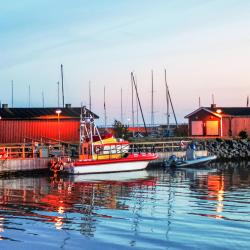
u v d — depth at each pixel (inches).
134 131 3208.7
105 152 1731.1
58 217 904.9
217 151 2383.1
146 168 1911.9
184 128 3048.7
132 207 1008.2
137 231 804.0
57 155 1724.9
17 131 2174.0
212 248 713.6
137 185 1365.7
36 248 712.4
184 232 798.5
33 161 1635.1
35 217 903.1
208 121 2805.1
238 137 2687.0
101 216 916.0
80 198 1123.3
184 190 1264.8
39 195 1167.6
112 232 797.9
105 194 1187.9
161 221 875.4
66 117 2263.8
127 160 1743.4
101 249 709.9
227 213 944.9
